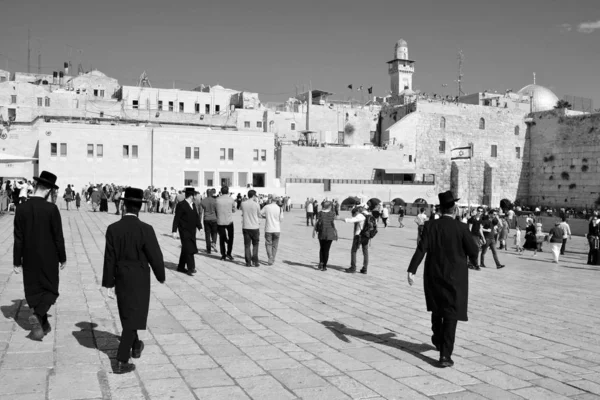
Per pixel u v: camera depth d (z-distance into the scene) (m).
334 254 20.34
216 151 64.38
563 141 84.88
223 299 10.84
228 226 16.69
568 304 11.80
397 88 110.06
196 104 84.38
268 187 66.81
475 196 87.12
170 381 6.03
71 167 58.34
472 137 88.06
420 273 15.85
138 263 6.30
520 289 13.92
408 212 57.56
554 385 6.31
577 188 81.88
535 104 100.75
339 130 89.06
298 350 7.41
